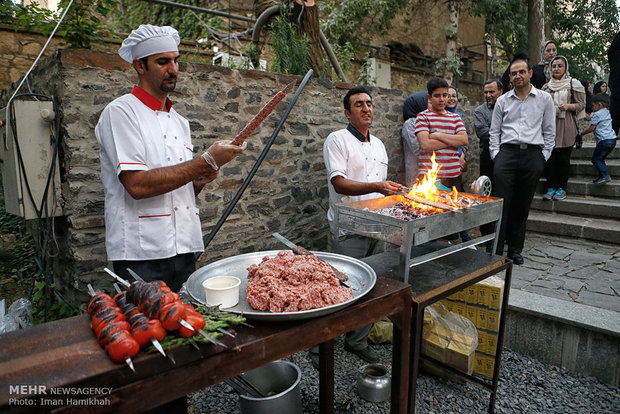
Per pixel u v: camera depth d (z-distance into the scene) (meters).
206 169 1.66
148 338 1.03
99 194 2.65
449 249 2.00
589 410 2.35
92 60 2.56
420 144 3.53
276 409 1.93
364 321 1.43
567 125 4.83
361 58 9.02
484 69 12.25
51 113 2.52
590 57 13.76
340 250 2.84
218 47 7.04
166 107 1.94
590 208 4.84
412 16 10.36
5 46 5.31
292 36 4.00
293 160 3.70
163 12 8.66
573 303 2.88
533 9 8.47
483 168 4.84
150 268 1.86
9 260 4.02
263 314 1.22
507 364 2.80
